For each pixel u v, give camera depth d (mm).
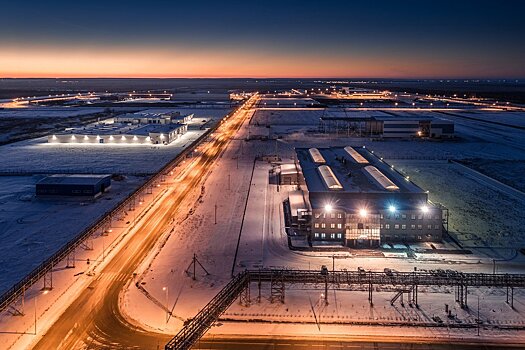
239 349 37344
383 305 44594
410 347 37781
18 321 41031
